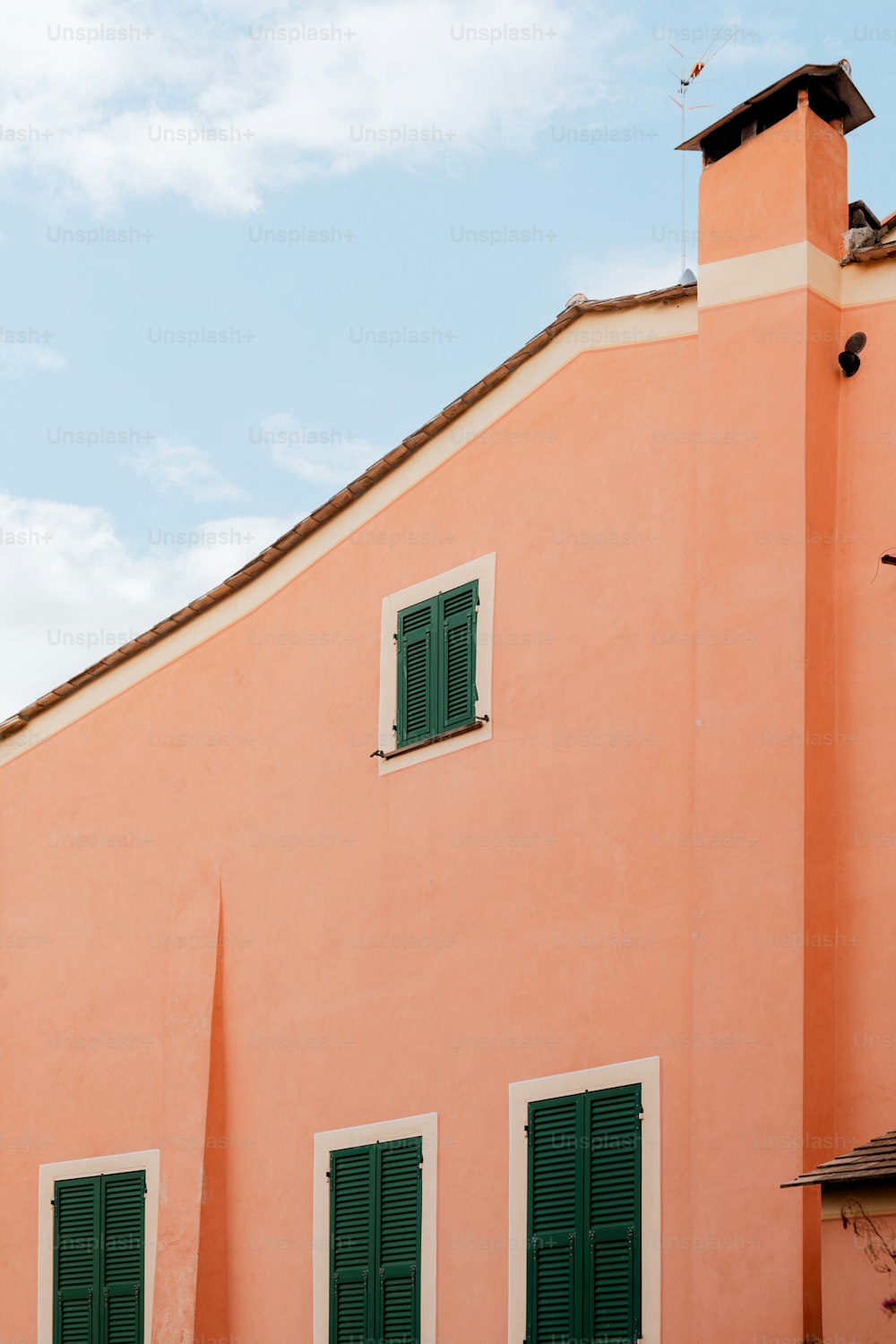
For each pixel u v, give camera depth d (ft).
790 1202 35.53
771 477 39.73
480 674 45.27
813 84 41.68
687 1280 37.42
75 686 56.65
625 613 42.47
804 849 37.17
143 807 53.83
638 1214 38.60
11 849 57.26
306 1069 47.16
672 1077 38.83
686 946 39.34
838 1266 31.60
